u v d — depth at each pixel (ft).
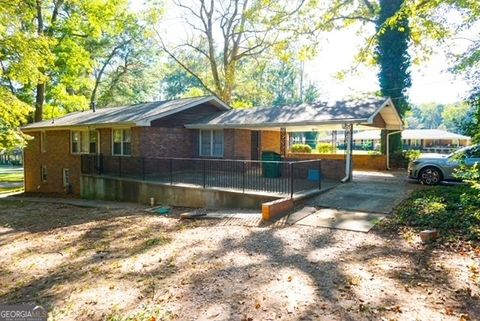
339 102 50.85
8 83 71.56
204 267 19.52
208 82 108.37
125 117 54.49
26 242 29.04
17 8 45.11
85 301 16.49
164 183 44.68
